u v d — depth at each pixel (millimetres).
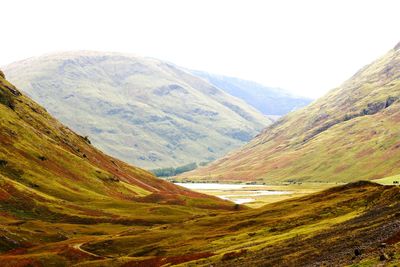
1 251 114812
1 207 146750
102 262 96875
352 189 112375
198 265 75250
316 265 53531
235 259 71812
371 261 44719
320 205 101562
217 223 121812
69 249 110188
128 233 127438
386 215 68062
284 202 127125
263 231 91625
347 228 68438
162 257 92375
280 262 61688
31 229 132125
